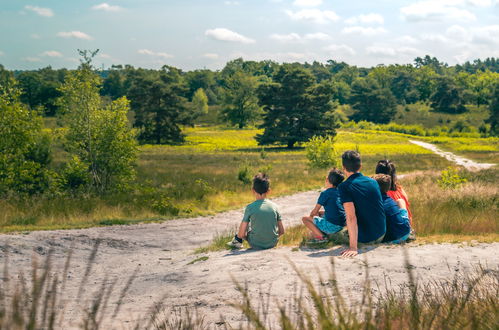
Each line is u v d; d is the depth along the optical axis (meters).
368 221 5.40
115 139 18.73
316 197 20.06
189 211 14.89
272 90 83.31
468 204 11.69
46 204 13.80
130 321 3.23
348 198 5.27
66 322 3.18
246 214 6.60
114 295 4.46
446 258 4.73
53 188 16.42
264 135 83.38
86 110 18.64
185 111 96.12
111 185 18.84
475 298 2.71
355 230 5.14
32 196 15.15
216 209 16.11
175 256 7.62
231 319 3.14
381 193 5.95
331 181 6.07
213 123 155.38
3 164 16.14
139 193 17.92
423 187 16.73
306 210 15.91
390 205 5.84
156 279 5.17
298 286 3.93
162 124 93.31
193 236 10.54
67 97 18.61
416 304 2.41
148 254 8.10
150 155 60.28
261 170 30.78
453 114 171.25
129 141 18.97
